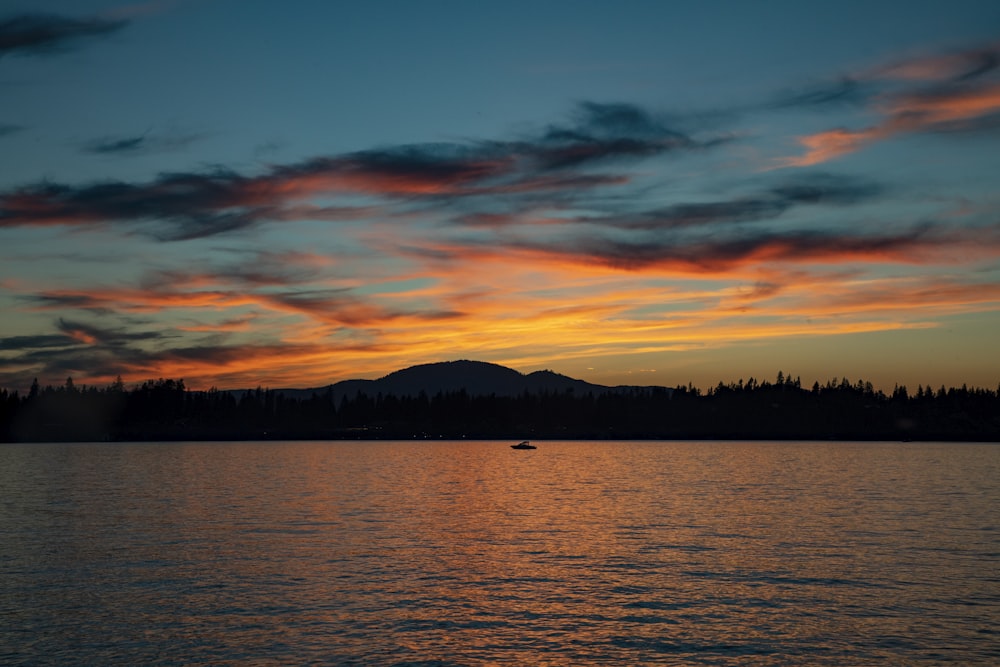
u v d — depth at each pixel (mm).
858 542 58594
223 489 111062
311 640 33312
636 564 49500
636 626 35562
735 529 66250
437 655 31578
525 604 39188
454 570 47312
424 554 52938
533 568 48062
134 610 37719
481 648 32469
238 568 47594
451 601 39656
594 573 46562
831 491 109000
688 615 37281
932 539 60094
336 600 39750
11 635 33812
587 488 115625
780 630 34938
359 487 116312
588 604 39219
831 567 48469
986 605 39031
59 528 65688
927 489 112875
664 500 94812
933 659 31312
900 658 31406
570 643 33156
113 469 168000
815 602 39625
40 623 35500
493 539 60125
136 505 86312
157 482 126062
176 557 51344
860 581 44375
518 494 104000
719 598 40469
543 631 34719
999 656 31656
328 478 138625
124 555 52062
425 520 72688
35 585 42781
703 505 88250
